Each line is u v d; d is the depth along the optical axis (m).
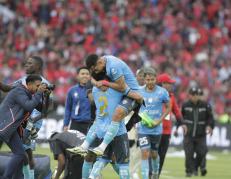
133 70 76.69
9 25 82.88
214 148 60.44
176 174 41.53
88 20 85.56
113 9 89.00
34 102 26.83
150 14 89.44
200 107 41.81
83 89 34.56
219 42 88.69
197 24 90.62
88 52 79.62
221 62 83.06
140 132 32.69
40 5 86.56
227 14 93.44
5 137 26.72
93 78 26.89
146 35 85.25
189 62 81.81
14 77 70.69
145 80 33.25
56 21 85.06
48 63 75.19
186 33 88.06
